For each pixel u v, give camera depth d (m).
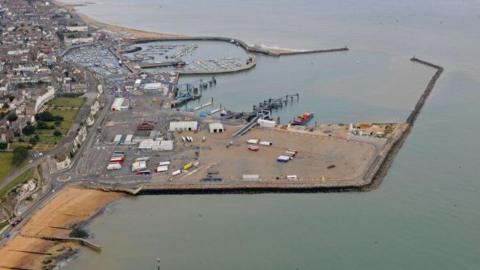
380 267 196.12
